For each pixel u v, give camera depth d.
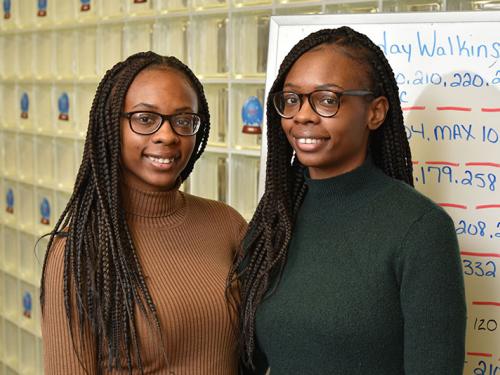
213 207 1.23
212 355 1.11
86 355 1.04
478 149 1.21
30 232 2.65
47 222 2.59
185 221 1.16
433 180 1.25
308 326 0.94
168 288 1.07
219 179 1.99
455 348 0.89
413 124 1.26
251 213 1.92
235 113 1.92
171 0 2.07
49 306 1.05
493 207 1.20
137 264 1.06
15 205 2.76
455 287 0.89
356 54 0.96
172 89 1.05
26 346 2.75
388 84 0.99
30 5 2.59
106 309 1.04
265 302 1.01
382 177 0.99
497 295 1.20
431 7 1.46
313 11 1.70
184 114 1.06
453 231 0.91
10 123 2.76
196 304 1.08
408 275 0.89
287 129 0.99
